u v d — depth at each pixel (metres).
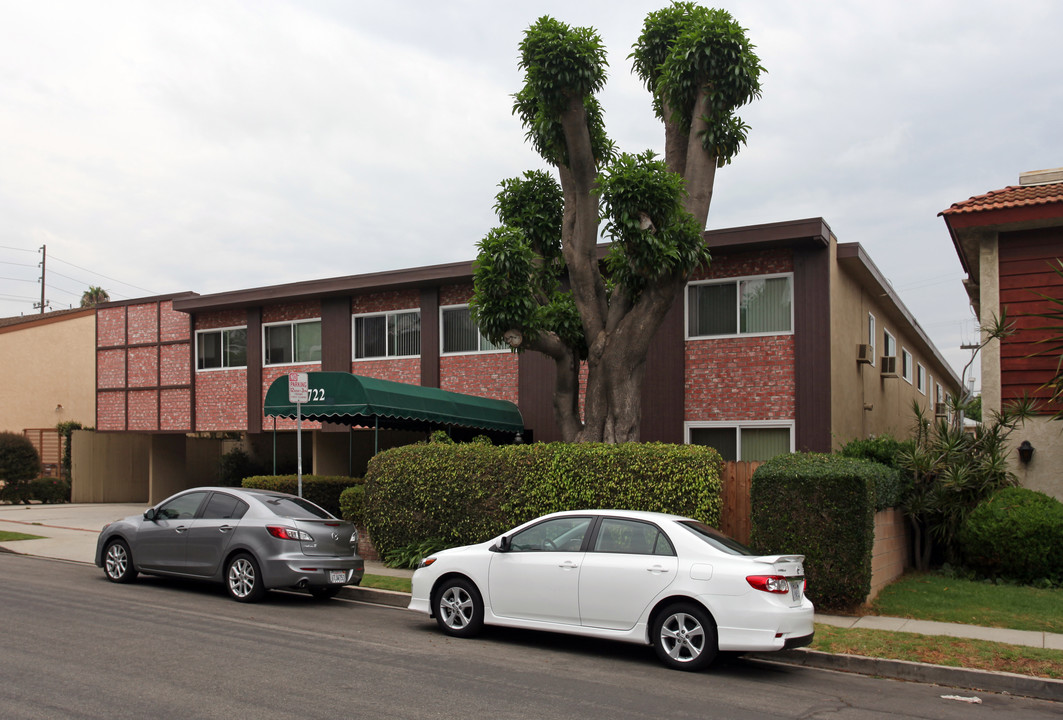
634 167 12.96
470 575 9.51
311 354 22.88
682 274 13.53
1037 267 14.98
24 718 5.89
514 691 7.16
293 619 10.31
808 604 8.52
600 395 14.30
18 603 10.55
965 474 13.88
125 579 12.59
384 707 6.48
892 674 8.61
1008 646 9.16
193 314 24.69
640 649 9.30
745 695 7.46
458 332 20.73
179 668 7.46
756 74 13.77
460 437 20.27
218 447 30.77
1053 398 13.56
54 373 33.06
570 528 9.26
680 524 8.86
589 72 13.41
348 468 24.06
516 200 15.83
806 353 16.53
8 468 26.56
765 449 16.91
